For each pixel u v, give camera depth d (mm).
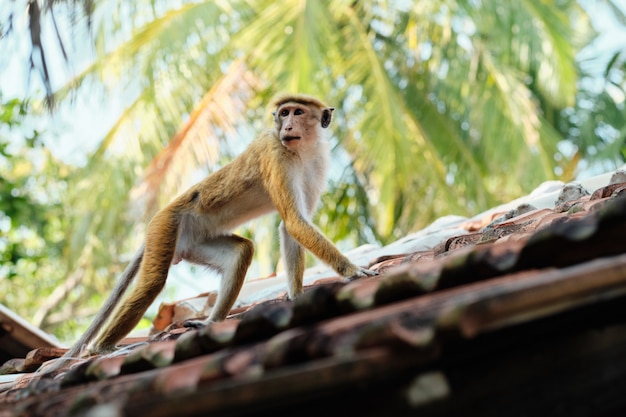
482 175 23562
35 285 28516
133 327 9453
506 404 3816
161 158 19844
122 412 3695
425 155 21922
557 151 23469
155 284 9641
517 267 4414
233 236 10086
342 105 23281
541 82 24109
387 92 21781
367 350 3674
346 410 3832
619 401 3908
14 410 4719
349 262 8789
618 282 3777
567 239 4199
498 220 9367
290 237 9711
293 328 4699
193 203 10164
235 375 4117
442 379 3699
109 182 21797
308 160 10266
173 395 3672
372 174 21375
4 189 26453
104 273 24812
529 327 3871
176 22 22328
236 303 10422
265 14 21516
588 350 3908
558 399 3857
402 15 24703
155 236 9875
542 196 10164
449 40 24125
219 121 20281
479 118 22875
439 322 3510
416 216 21875
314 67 20516
